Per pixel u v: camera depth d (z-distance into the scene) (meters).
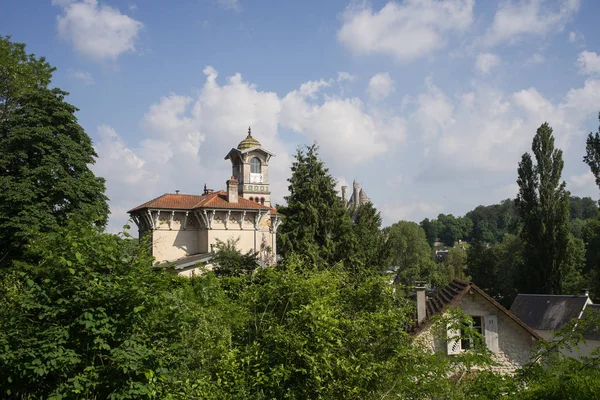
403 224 88.06
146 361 7.31
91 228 8.23
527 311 41.41
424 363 9.55
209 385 7.89
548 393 7.07
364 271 13.55
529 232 46.75
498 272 58.22
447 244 159.75
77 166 24.84
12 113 25.70
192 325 8.89
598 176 42.62
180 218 39.22
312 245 22.05
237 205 39.25
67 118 25.66
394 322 9.93
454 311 9.92
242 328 9.56
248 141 56.47
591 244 54.25
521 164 49.00
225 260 23.30
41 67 28.86
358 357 9.45
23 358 6.83
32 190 22.81
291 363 8.57
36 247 8.48
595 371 7.12
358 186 112.06
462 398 8.52
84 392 6.94
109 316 7.22
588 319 7.99
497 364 9.45
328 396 8.66
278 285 9.72
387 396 9.20
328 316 8.79
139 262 8.03
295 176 24.08
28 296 7.52
